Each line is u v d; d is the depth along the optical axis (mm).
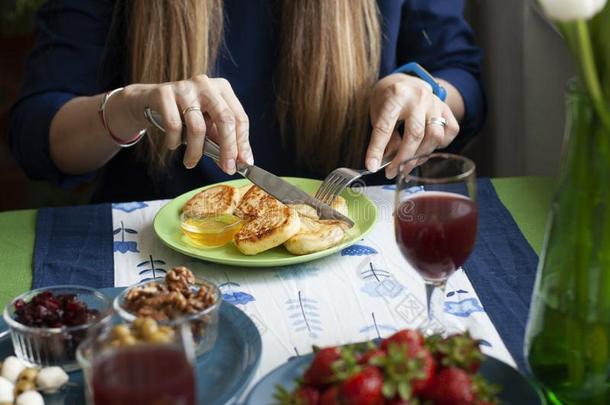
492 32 1577
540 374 719
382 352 639
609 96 659
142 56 1285
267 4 1325
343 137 1344
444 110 1126
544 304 710
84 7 1349
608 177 661
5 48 2254
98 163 1304
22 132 1299
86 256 976
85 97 1265
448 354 644
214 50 1318
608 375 691
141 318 710
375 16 1314
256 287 898
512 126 1572
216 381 742
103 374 591
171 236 993
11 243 1015
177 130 1035
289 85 1320
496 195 1084
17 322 774
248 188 1090
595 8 607
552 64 1450
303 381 657
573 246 684
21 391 721
